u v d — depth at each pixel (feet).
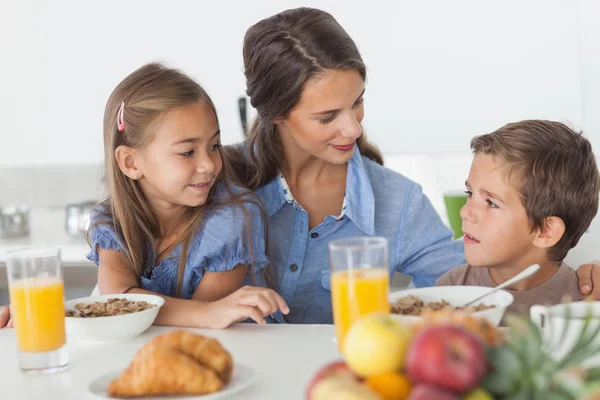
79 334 4.30
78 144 11.50
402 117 10.62
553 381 2.34
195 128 5.22
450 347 2.32
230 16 10.84
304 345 4.10
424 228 6.23
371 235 5.98
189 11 10.93
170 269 5.50
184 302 4.74
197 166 5.26
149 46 11.09
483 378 2.35
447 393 2.28
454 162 11.06
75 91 11.36
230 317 4.47
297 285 5.91
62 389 3.57
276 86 5.42
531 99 10.27
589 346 2.49
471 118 10.47
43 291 3.78
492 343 2.56
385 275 3.51
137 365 3.29
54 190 12.33
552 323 3.04
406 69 10.50
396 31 10.45
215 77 10.98
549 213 5.20
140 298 4.74
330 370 2.60
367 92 10.62
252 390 3.41
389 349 2.46
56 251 3.90
